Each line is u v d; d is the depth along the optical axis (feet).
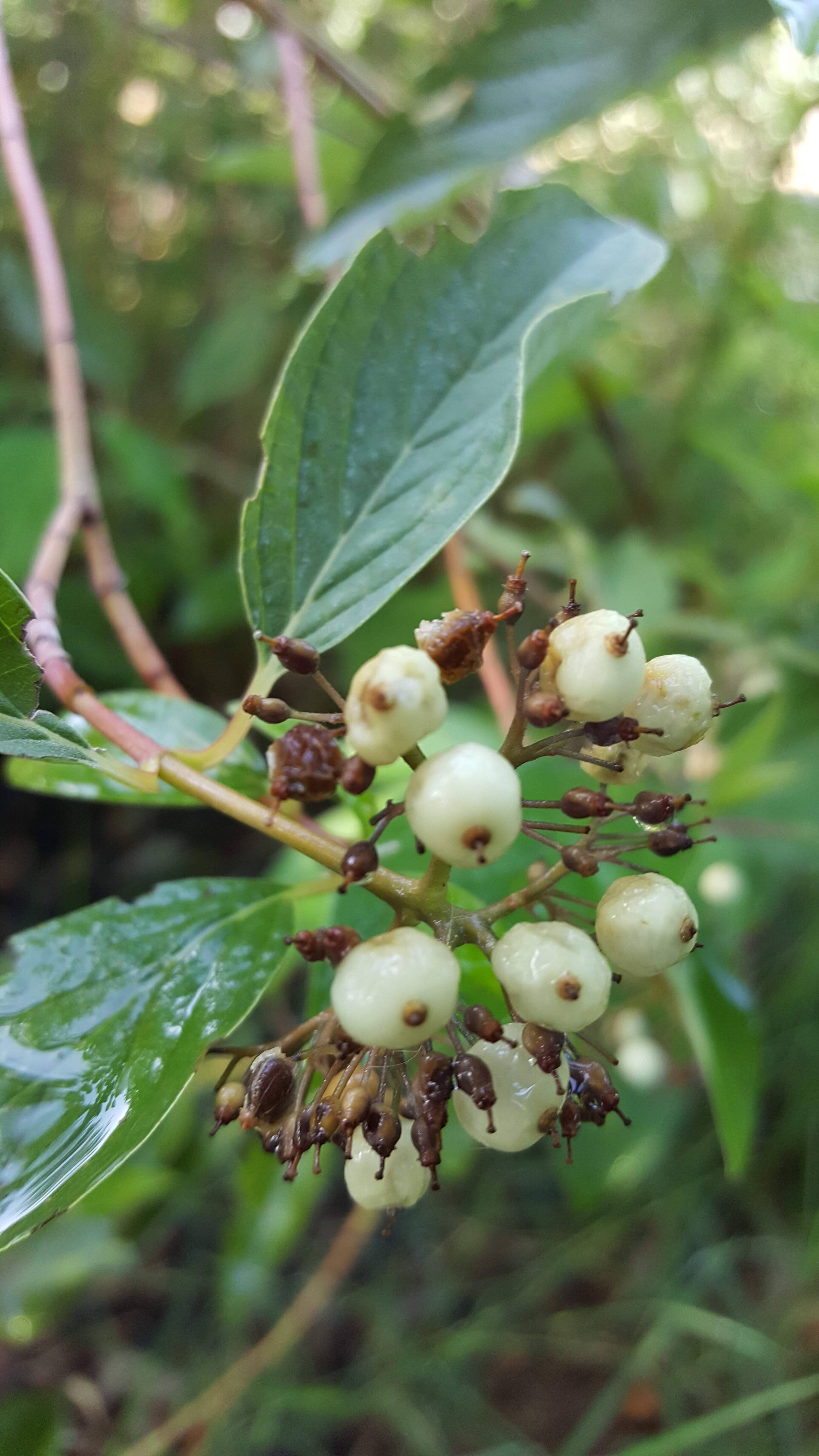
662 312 1.38
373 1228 1.03
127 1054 0.40
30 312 1.26
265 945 0.43
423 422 0.43
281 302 1.28
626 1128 0.93
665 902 0.36
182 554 1.21
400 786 0.68
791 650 0.94
